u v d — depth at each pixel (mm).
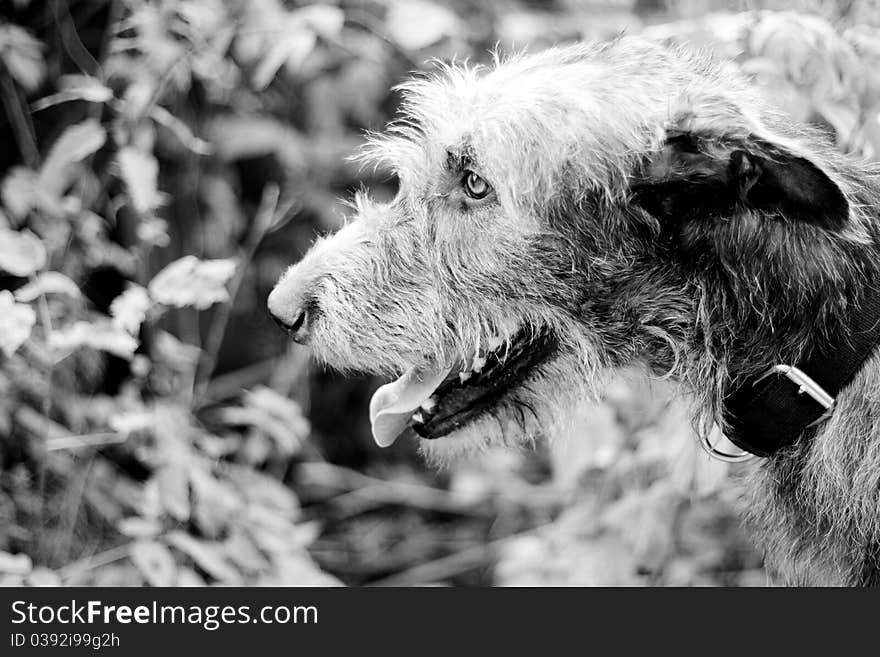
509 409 1546
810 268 1421
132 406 1719
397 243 1525
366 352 1529
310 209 1977
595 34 1755
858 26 1604
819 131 1505
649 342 1495
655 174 1453
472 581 2023
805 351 1437
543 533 1860
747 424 1458
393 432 1549
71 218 1736
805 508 1459
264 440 1842
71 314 1731
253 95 1924
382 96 1937
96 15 1893
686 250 1463
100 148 1817
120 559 1734
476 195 1492
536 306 1497
